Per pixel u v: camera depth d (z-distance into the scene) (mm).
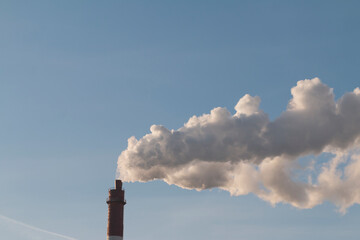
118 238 93125
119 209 94812
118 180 97250
